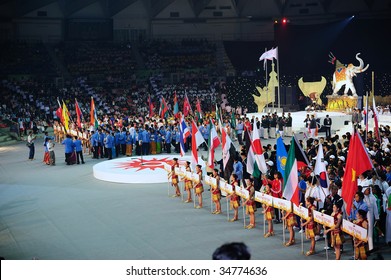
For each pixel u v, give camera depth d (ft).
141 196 75.61
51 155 104.12
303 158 57.21
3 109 157.38
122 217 64.90
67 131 123.95
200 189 67.77
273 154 70.59
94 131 114.21
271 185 58.59
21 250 53.72
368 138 85.30
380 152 71.56
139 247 53.11
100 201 73.51
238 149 116.67
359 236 43.29
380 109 137.80
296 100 162.81
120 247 53.36
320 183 55.57
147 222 62.18
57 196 77.66
